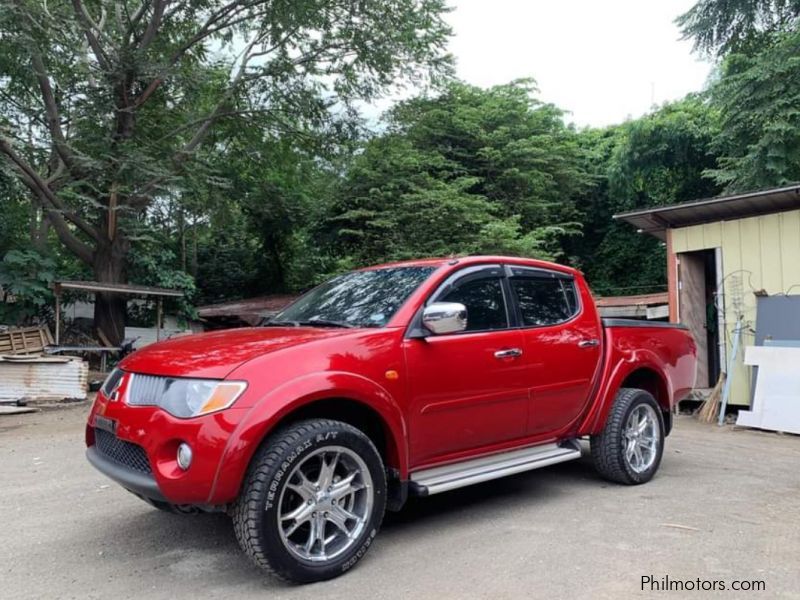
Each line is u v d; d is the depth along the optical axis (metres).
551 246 20.38
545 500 4.61
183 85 15.05
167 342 3.79
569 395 4.60
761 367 8.03
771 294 8.63
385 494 3.41
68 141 13.80
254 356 3.15
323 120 17.38
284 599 2.95
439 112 18.28
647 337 5.35
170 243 20.03
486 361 3.98
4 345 12.30
